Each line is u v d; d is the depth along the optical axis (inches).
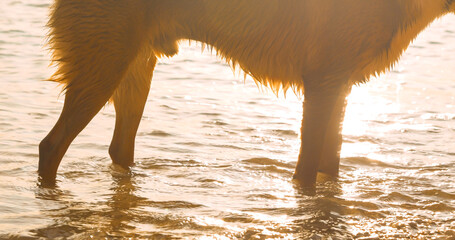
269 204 280.4
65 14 290.4
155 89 524.4
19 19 804.6
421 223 263.3
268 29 293.1
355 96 534.3
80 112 296.0
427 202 290.4
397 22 295.4
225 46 301.9
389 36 295.0
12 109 419.5
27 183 288.5
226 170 329.1
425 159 362.0
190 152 358.0
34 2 940.0
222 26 296.0
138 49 298.0
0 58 589.6
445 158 364.2
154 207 269.7
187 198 283.6
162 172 322.7
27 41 676.1
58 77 296.4
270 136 400.8
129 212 261.4
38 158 323.0
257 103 494.6
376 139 402.9
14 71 540.7
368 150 378.6
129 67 302.4
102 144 362.6
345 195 297.6
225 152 361.4
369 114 472.4
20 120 394.0
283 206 278.1
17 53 615.2
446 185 315.9
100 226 244.4
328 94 300.2
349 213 272.5
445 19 1021.8
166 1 293.1
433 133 421.4
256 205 278.2
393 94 545.3
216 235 240.1
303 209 274.8
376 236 247.6
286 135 406.3
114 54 292.2
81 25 289.4
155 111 448.8
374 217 269.3
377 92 551.8
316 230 250.5
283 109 479.8
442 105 507.8
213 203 278.4
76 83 294.2
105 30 289.4
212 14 294.4
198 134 395.9
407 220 265.9
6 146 338.6
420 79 610.9
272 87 312.3
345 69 297.0
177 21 297.4
